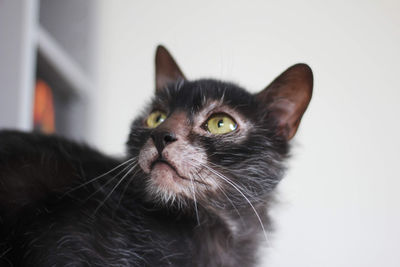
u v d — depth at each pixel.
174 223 0.36
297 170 0.57
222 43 0.64
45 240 0.33
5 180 0.35
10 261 0.33
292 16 0.61
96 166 0.38
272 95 0.39
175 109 0.37
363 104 0.57
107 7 0.72
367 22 0.57
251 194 0.36
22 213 0.34
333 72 0.58
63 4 0.70
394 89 0.56
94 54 0.70
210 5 0.66
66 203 0.35
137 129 0.38
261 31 0.62
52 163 0.37
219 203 0.35
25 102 0.48
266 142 0.36
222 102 0.36
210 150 0.34
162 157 0.33
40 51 0.52
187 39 0.66
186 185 0.33
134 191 0.36
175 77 0.43
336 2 0.59
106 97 0.71
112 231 0.35
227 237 0.37
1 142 0.38
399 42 0.56
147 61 0.70
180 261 0.35
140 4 0.70
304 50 0.60
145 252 0.35
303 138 0.57
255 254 0.39
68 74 0.58
